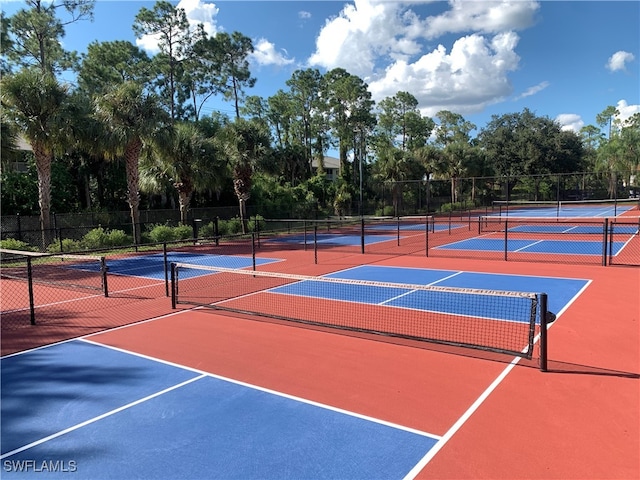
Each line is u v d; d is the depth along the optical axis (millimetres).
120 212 27969
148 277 14133
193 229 24750
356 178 54750
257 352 6742
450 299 9930
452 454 3963
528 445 4082
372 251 19109
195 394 5320
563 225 29516
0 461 4023
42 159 20312
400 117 66938
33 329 8281
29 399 5293
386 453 4000
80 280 13797
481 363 6117
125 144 21703
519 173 63875
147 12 40938
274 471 3783
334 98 54531
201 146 25844
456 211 46719
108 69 38469
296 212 38969
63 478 3771
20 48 33969
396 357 6414
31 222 24953
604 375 5637
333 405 4957
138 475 3783
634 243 19078
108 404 5109
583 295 10023
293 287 11664
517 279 12102
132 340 7484
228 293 11078
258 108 53906
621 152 63062
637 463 3785
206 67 46469
